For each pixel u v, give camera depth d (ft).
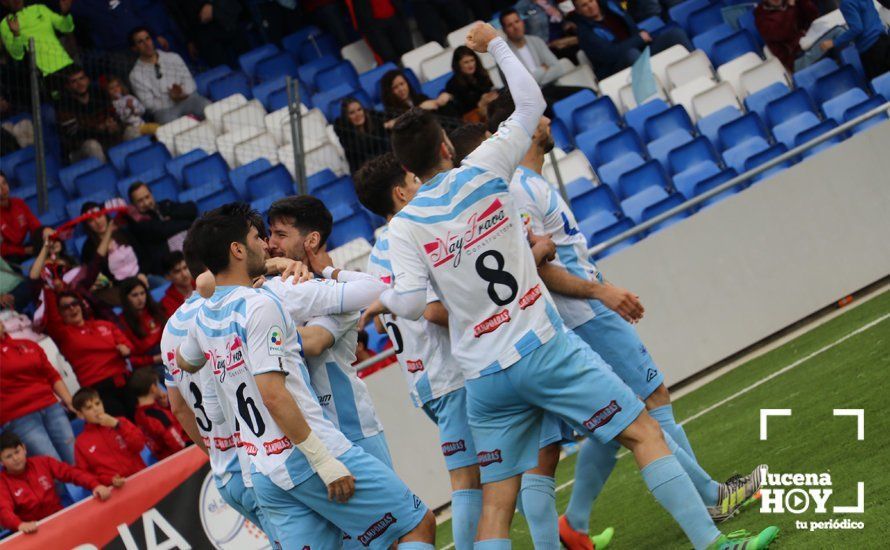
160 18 132.05
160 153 112.27
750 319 76.38
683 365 75.36
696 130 100.68
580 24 114.42
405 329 39.83
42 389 75.66
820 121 93.45
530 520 38.81
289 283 36.50
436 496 69.15
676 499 33.24
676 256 75.97
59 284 79.87
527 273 33.78
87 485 67.56
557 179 88.43
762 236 76.89
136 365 80.18
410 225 33.94
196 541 60.03
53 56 111.04
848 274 77.36
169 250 93.35
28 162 113.09
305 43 128.77
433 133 34.60
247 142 109.19
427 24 124.26
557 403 33.58
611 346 41.45
